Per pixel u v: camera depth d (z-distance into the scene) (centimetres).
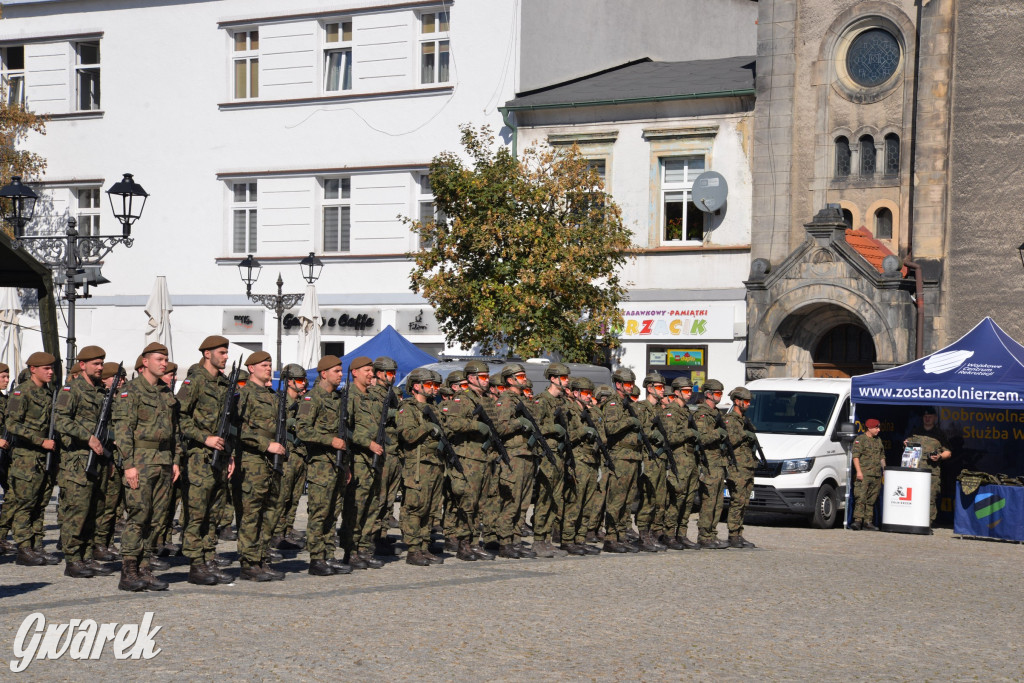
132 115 4609
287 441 1956
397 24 4259
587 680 1106
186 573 1728
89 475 1673
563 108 4012
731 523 2288
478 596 1558
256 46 4491
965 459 2864
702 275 3866
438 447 1892
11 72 4809
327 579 1702
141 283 4600
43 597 1481
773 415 2841
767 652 1255
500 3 4128
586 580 1738
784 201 3784
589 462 2089
